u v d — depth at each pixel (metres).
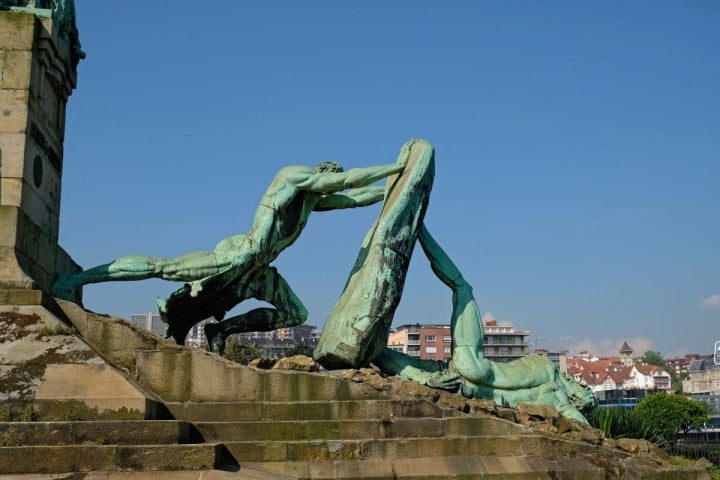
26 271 12.36
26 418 10.22
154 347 12.13
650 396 50.38
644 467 12.48
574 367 117.38
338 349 13.74
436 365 15.10
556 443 12.37
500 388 14.44
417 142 15.02
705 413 50.19
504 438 12.16
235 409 11.89
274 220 14.36
